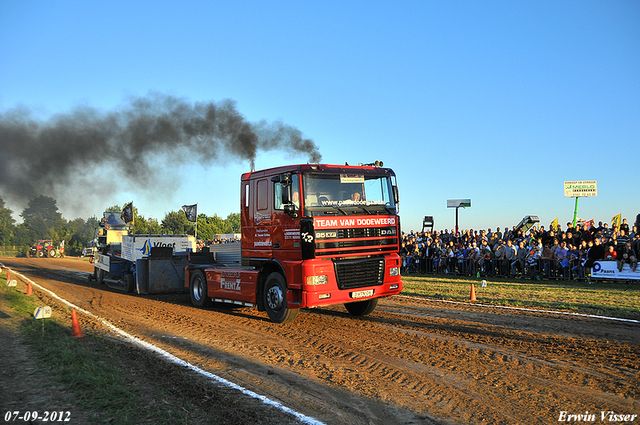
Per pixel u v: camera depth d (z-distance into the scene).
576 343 7.24
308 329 8.98
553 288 14.71
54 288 17.97
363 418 4.50
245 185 10.58
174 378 5.76
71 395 5.04
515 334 8.01
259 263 10.12
